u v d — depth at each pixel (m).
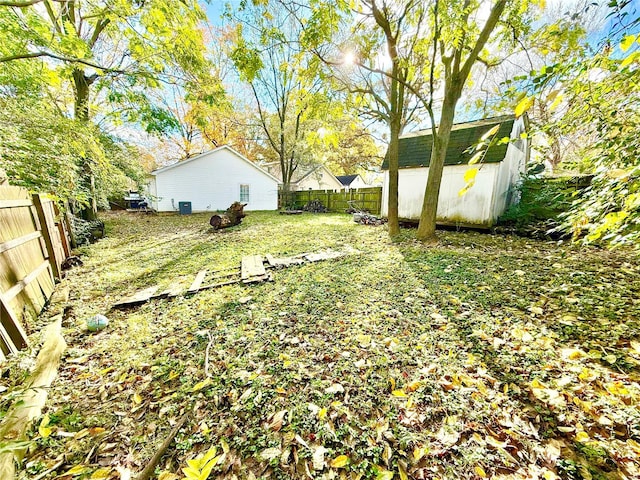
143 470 1.30
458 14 3.86
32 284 3.05
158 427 1.57
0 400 1.64
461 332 2.42
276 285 3.78
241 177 15.90
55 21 3.64
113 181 7.67
